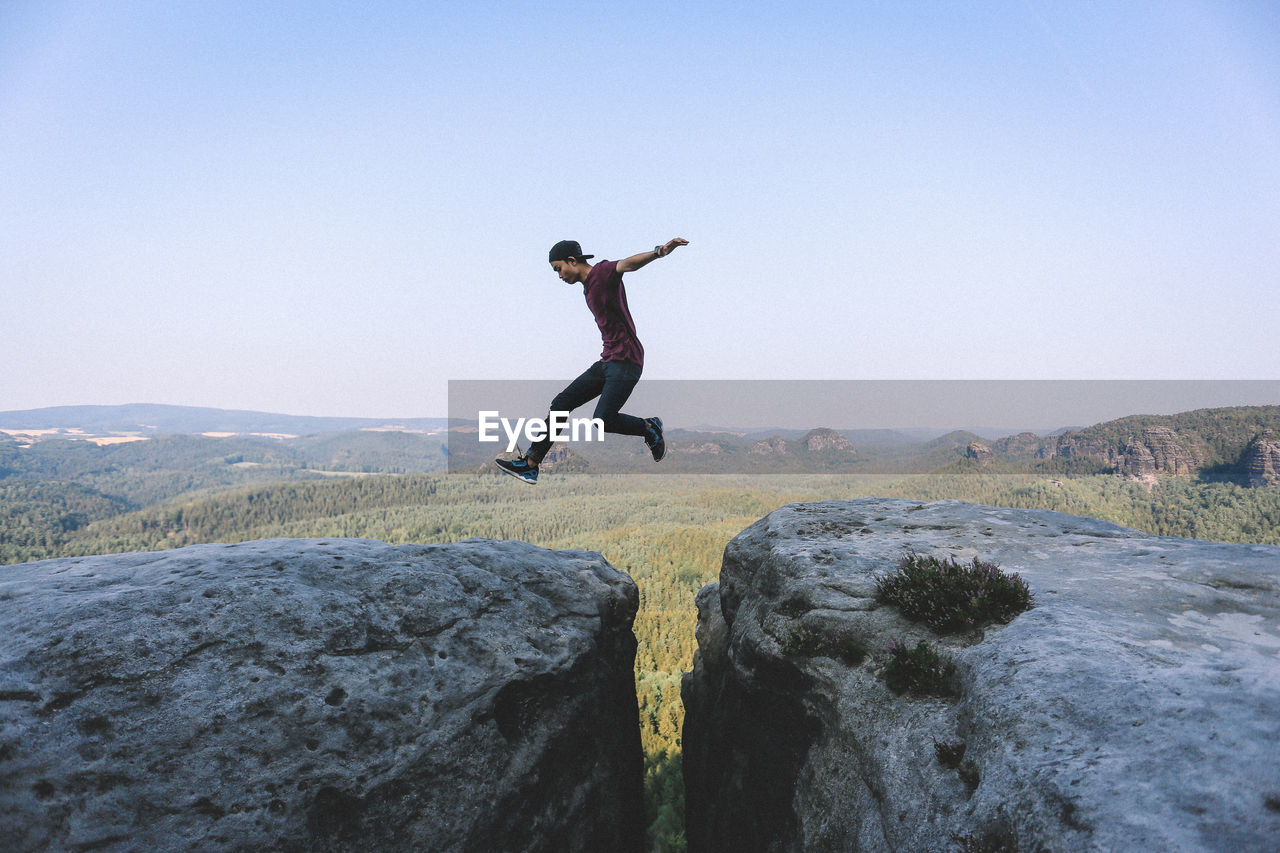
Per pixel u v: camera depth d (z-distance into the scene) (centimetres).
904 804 452
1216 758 310
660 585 9925
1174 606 514
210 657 594
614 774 877
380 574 754
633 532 13725
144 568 709
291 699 601
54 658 546
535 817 720
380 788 612
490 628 762
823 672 638
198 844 529
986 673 465
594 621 881
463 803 655
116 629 580
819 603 688
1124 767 325
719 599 1115
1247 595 521
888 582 645
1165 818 287
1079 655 438
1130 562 642
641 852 973
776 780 723
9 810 486
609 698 897
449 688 688
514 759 714
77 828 499
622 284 603
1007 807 351
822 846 551
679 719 3200
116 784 518
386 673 660
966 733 450
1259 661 400
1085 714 378
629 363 604
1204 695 362
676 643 6328
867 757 530
